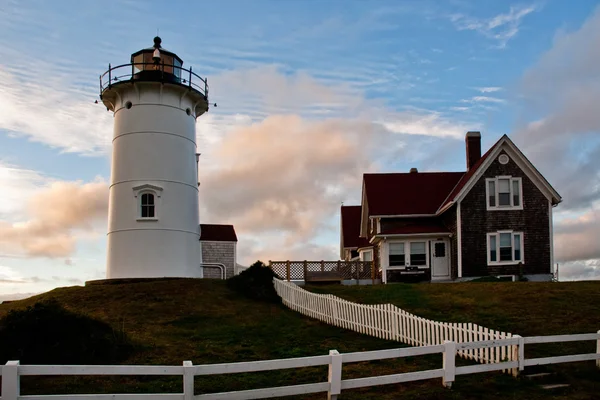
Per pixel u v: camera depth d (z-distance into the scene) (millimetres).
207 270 38375
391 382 12570
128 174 30688
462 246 34062
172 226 30547
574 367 15055
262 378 13984
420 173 39594
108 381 13523
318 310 22547
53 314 15641
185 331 20109
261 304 25328
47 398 10414
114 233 30500
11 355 14203
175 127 31672
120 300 24953
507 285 26891
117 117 31906
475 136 39406
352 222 50719
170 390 12914
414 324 17469
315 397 12336
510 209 34500
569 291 24641
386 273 34906
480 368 13594
